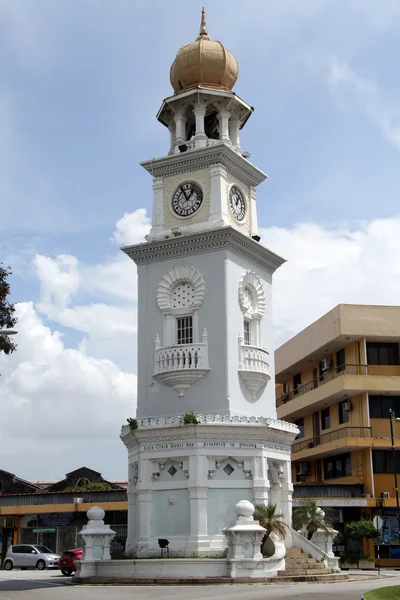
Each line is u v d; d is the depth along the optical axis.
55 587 33.28
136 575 34.47
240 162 42.97
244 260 41.91
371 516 53.97
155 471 37.66
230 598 25.05
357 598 24.56
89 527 37.06
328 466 62.41
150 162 43.25
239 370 39.50
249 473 37.25
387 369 58.12
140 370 41.19
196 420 36.53
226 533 33.78
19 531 60.81
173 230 41.34
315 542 39.22
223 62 43.75
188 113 45.19
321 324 60.59
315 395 60.72
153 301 41.62
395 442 54.69
